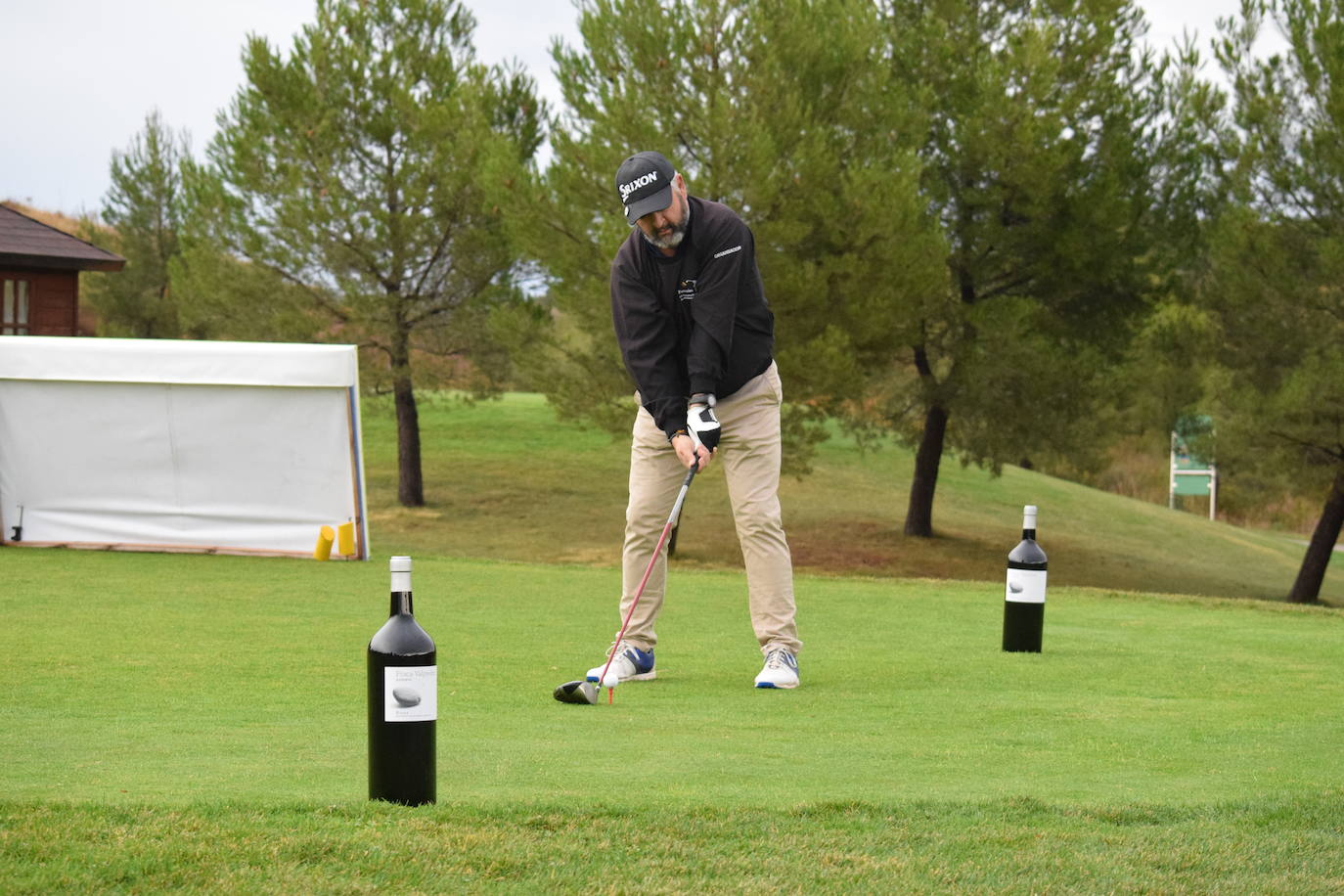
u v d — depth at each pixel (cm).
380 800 272
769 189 1382
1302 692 480
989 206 1673
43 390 1039
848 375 1465
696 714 410
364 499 1009
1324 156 1454
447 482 2125
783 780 313
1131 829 270
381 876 226
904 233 1492
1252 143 1491
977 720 407
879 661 542
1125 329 1762
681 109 1440
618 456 2327
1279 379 1545
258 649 541
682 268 455
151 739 356
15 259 1625
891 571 1709
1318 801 294
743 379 472
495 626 638
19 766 318
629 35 1427
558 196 1504
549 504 2006
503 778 308
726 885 228
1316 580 1714
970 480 2388
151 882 221
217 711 405
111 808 262
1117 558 1981
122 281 2861
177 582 809
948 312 1734
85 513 1048
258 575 863
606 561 1658
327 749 343
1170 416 1673
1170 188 1692
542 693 448
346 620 640
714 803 281
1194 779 327
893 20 1770
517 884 226
